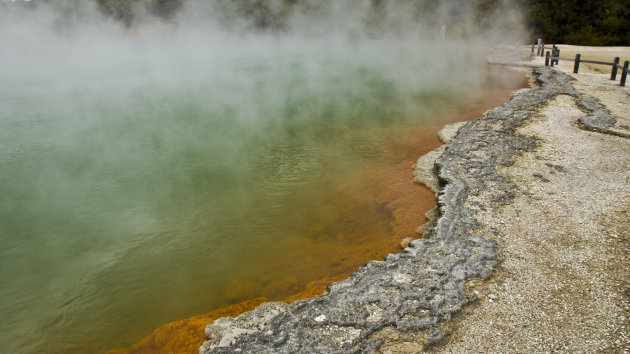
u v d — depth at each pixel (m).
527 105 6.62
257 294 2.72
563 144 4.73
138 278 3.02
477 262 2.59
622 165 4.06
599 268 2.49
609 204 3.27
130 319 2.60
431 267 2.56
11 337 2.50
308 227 3.60
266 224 3.69
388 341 2.00
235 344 2.10
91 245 3.51
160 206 4.15
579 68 10.90
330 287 2.51
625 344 1.92
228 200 4.23
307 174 4.83
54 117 7.78
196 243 3.45
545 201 3.38
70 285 2.99
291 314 2.23
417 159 5.05
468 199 3.47
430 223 3.44
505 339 1.99
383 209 3.83
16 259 3.34
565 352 1.89
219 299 2.71
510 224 3.04
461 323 2.11
